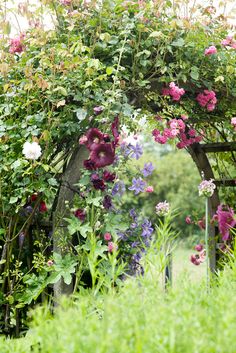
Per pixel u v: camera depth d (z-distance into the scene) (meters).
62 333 1.94
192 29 4.30
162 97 4.75
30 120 4.00
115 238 2.88
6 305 4.24
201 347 1.75
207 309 2.35
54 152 4.27
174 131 4.67
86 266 4.00
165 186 16.19
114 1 4.34
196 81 4.52
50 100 3.99
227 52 4.60
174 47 4.36
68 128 4.02
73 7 4.34
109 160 4.04
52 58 4.00
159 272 2.88
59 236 4.11
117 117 4.11
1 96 4.26
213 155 5.91
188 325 1.88
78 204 4.11
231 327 1.85
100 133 4.02
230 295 2.37
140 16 4.22
